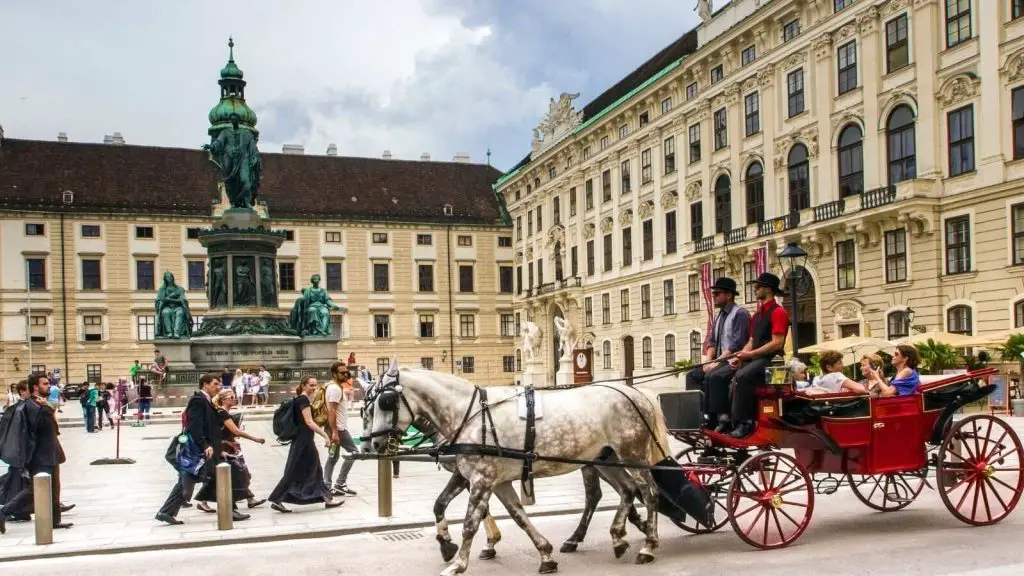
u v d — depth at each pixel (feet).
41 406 43.04
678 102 166.91
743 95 146.92
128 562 35.99
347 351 250.98
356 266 253.85
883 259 116.67
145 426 105.40
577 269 212.84
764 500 34.94
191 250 237.45
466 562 31.60
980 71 103.19
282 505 46.21
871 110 118.42
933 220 108.47
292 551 37.63
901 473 39.63
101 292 229.66
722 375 36.91
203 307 237.04
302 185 258.16
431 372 34.35
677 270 166.91
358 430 88.74
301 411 46.42
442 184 274.77
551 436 33.01
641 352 182.91
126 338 230.89
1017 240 99.25
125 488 56.44
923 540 35.91
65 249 227.20
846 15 122.42
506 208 272.31
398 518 43.91
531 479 33.86
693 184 161.89
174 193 242.17
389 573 33.45
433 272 261.44
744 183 146.41
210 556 36.86
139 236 233.55
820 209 125.49
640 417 34.58
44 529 38.88
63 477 61.82
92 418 99.55
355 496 51.55
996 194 100.99
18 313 221.87
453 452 32.37
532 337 177.06
